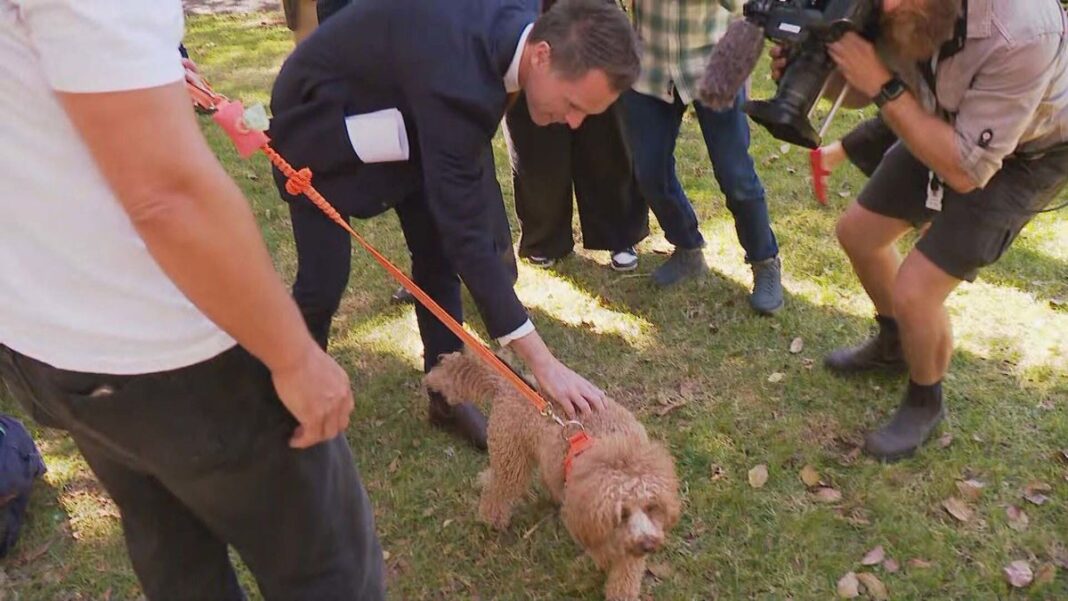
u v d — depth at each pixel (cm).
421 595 262
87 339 125
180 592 174
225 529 153
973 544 262
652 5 332
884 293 307
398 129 240
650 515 215
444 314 219
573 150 380
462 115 217
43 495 299
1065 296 365
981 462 289
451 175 220
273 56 734
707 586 257
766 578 258
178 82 107
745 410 323
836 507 279
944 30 208
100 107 101
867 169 303
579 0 213
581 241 439
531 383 266
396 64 225
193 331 127
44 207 117
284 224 466
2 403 346
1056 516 269
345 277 278
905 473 289
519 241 430
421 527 284
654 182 366
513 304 226
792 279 395
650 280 402
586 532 215
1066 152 239
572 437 229
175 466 137
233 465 138
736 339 362
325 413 132
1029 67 211
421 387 347
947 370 330
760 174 483
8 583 269
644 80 344
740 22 226
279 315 118
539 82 219
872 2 210
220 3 916
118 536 284
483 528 281
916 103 229
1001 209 246
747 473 295
